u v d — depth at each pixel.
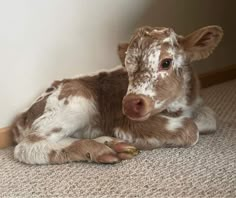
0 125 1.10
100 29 1.27
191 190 0.79
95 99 1.02
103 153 0.92
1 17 1.05
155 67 0.87
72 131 1.00
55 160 0.93
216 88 1.59
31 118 1.02
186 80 0.99
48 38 1.14
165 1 1.44
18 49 1.09
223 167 0.89
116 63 1.33
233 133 1.09
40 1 1.11
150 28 0.92
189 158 0.94
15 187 0.84
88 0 1.21
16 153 0.96
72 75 1.22
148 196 0.78
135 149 0.95
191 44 0.94
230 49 1.75
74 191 0.81
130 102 0.85
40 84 1.15
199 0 1.57
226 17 1.69
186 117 1.01
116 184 0.83
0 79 1.08
